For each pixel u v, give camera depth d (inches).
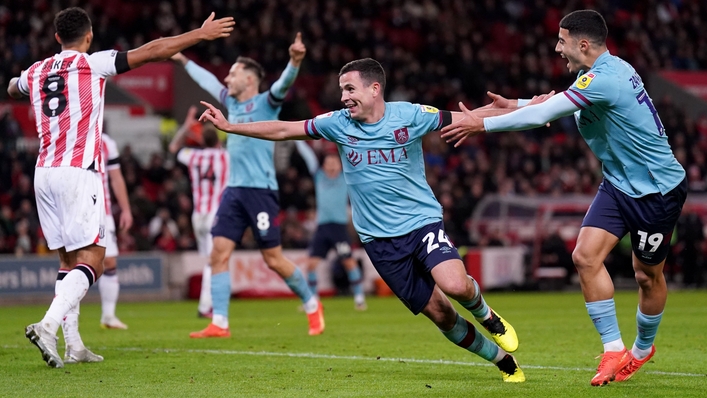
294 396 530.9
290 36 2556.6
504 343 573.0
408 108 568.4
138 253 1766.7
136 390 553.6
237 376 618.2
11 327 1075.3
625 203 562.9
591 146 579.5
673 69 3019.2
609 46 2994.6
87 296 1665.8
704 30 3171.8
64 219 662.5
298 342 861.2
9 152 1920.5
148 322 1159.6
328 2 2711.6
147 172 2055.9
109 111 2172.7
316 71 2509.8
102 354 754.8
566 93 546.9
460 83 2657.5
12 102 2032.5
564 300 1686.8
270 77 2383.1
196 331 1003.9
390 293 1894.7
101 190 675.4
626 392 536.4
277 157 2245.3
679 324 1053.8
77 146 661.3
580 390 543.8
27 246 1708.9
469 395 526.9
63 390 552.4
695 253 2089.1
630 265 2052.2
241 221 928.9
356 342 860.6
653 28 3120.1
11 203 1829.5
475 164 2317.9
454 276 543.5
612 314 565.3
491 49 2918.3
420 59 2792.8
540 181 2354.8
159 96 2192.4
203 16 2455.7
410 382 587.5
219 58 2345.0
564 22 568.1
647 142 552.4
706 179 2517.2
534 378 604.4
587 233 569.6
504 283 2030.0
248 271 1808.6
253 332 983.0
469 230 2129.7
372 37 2640.3
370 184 567.2
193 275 1784.0
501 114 577.3
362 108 559.2
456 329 574.9
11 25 2202.3
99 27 2234.3
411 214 566.6
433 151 2409.0
